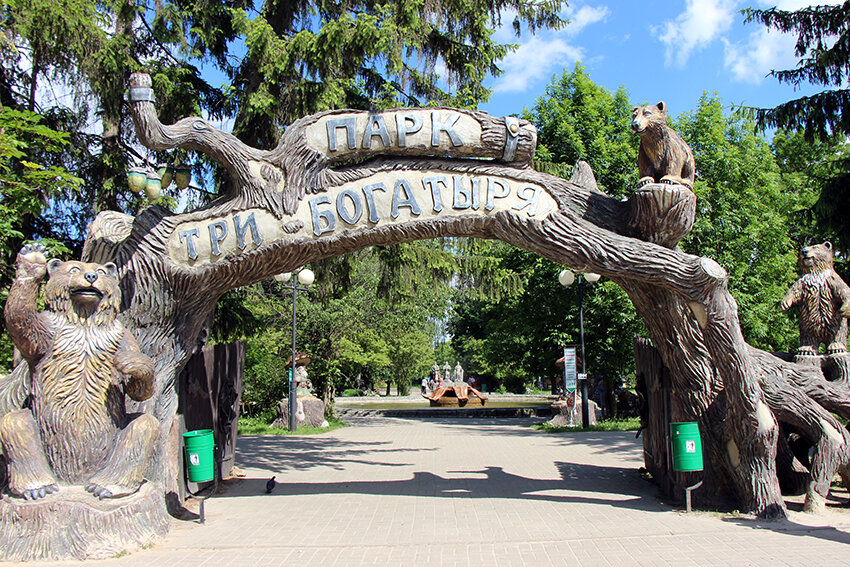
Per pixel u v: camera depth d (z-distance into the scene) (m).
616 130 20.67
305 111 9.86
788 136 26.86
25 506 5.02
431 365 39.31
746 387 6.23
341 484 8.61
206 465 6.28
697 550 5.11
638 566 4.71
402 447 13.12
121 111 10.50
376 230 6.64
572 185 6.84
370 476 9.29
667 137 6.41
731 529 5.79
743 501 6.41
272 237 6.55
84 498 5.16
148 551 5.27
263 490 8.19
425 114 6.72
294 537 5.72
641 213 6.43
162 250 6.54
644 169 6.76
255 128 10.48
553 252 6.61
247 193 6.61
